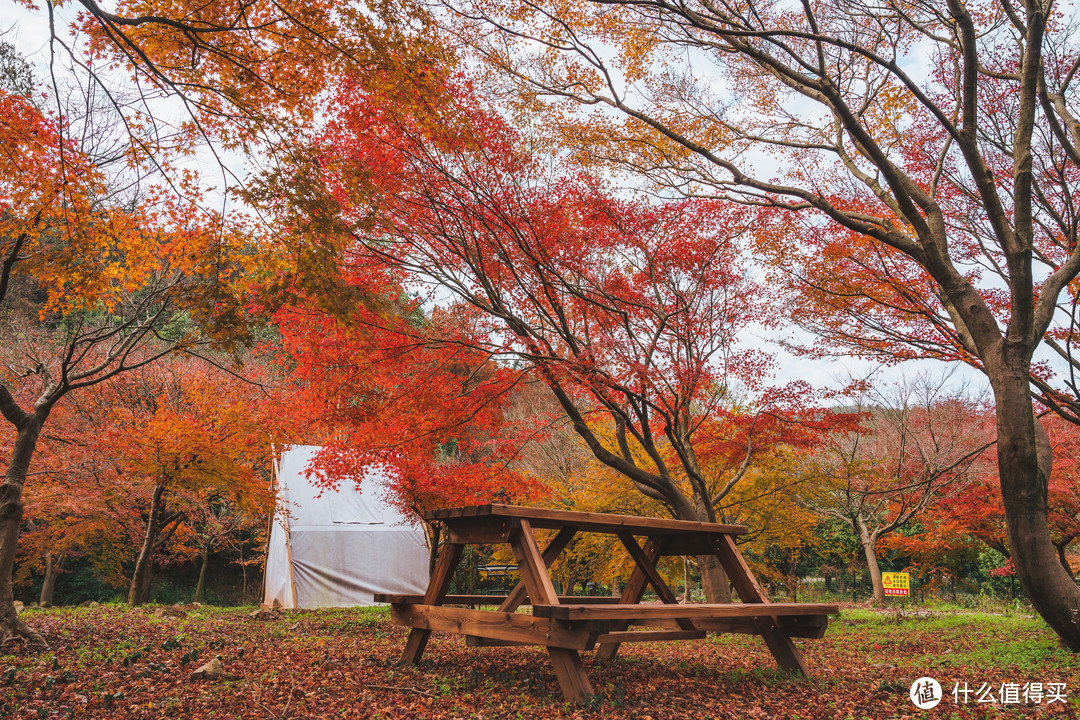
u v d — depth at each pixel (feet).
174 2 17.85
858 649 26.09
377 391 33.53
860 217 30.91
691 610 14.78
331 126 27.99
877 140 35.76
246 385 50.37
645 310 35.45
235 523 73.87
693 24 23.79
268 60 19.97
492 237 32.01
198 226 23.43
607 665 19.66
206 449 45.11
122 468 48.70
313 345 30.45
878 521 70.03
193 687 15.71
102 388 49.34
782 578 70.13
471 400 33.81
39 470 46.03
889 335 37.29
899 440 57.52
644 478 35.35
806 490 50.26
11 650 20.98
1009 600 72.90
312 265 22.39
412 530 65.36
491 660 20.02
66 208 22.09
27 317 43.50
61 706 13.78
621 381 32.42
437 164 28.45
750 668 19.83
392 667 18.40
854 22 29.12
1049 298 26.58
